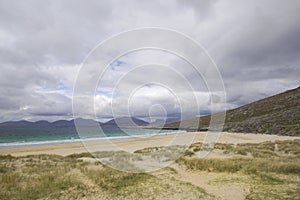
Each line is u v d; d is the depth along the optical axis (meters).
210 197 8.52
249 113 81.19
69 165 14.01
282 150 20.88
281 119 58.56
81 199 8.27
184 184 9.97
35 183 9.83
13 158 17.98
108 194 8.75
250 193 8.95
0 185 9.48
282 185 9.92
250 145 25.19
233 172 12.22
